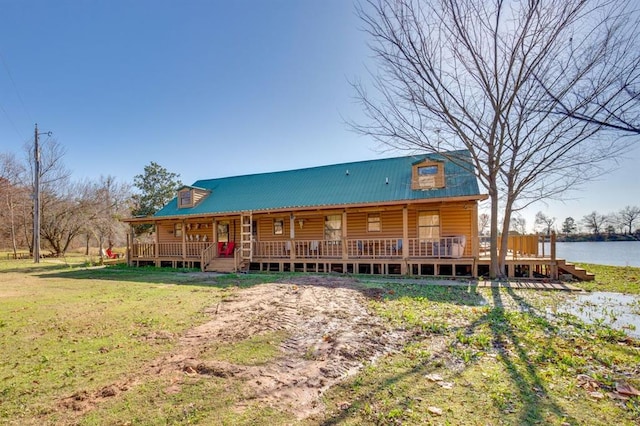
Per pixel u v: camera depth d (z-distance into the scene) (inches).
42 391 124.8
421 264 501.4
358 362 153.2
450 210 552.1
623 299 316.5
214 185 865.5
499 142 440.5
